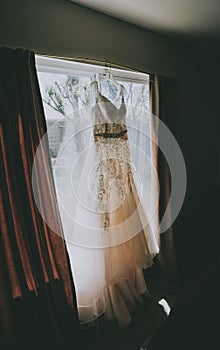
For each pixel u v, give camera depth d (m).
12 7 1.31
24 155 1.36
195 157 2.97
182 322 1.22
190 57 2.68
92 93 1.75
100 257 1.88
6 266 1.34
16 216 1.35
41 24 1.43
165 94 2.25
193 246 2.86
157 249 2.42
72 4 1.55
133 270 2.15
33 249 1.44
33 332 1.51
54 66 1.57
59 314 1.58
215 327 1.13
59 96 1.63
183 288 2.30
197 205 3.10
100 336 1.87
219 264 1.62
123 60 1.94
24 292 1.43
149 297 2.22
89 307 1.84
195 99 2.85
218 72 3.20
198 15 1.76
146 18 1.82
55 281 1.56
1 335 1.39
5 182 1.30
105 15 1.75
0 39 1.28
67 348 1.65
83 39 1.65
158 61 2.27
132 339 1.83
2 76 1.24
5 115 1.26
